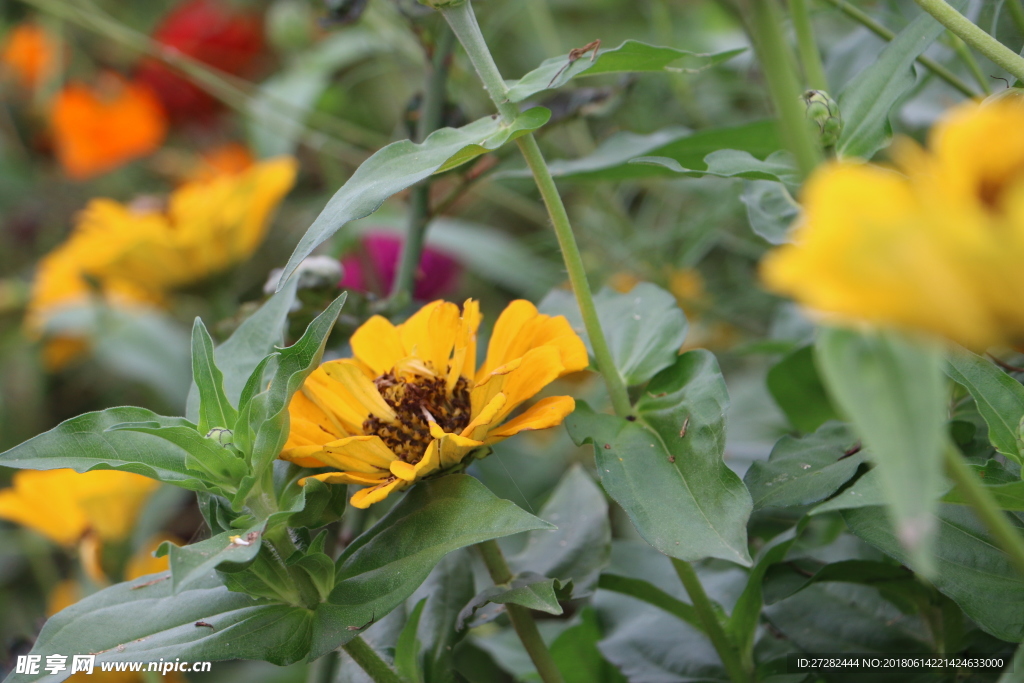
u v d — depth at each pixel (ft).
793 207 2.58
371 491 2.43
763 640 2.71
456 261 3.64
